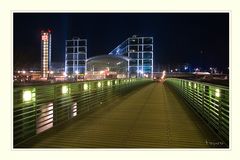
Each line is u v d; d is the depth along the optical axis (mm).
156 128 7648
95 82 11977
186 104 13102
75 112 9555
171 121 8672
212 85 7801
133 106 12273
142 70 93062
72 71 96625
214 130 7254
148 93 20625
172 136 6812
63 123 8039
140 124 8180
